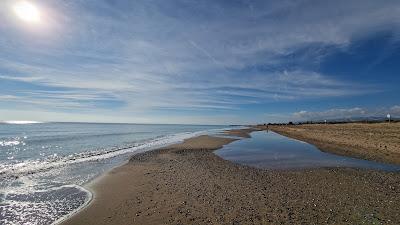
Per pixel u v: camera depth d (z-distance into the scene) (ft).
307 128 230.48
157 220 28.32
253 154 79.71
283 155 77.10
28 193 38.63
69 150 96.17
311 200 34.35
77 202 34.53
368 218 28.25
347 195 36.42
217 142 123.13
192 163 63.77
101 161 68.74
